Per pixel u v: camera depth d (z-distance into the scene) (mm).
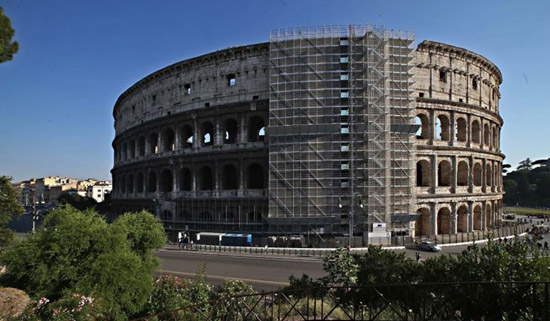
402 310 21016
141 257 29656
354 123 67125
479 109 81000
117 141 112312
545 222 120250
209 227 74438
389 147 67750
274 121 68812
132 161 97188
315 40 68938
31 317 20031
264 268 47938
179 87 84125
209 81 79125
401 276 23922
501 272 18719
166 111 86500
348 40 68875
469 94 80812
